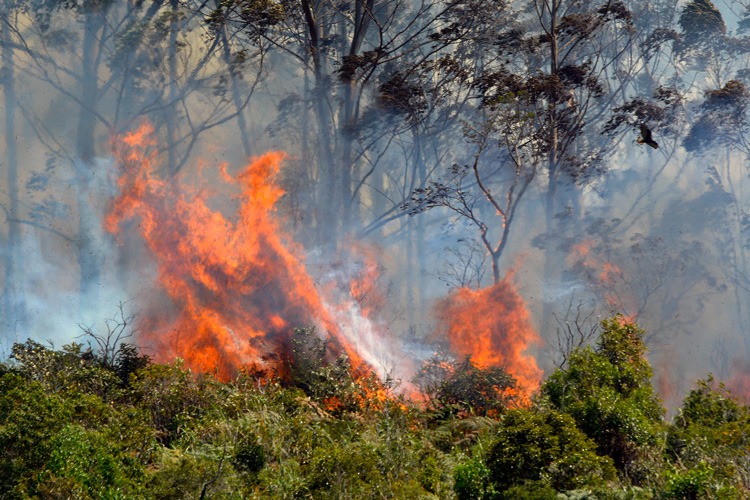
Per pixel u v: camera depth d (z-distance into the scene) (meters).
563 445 13.27
